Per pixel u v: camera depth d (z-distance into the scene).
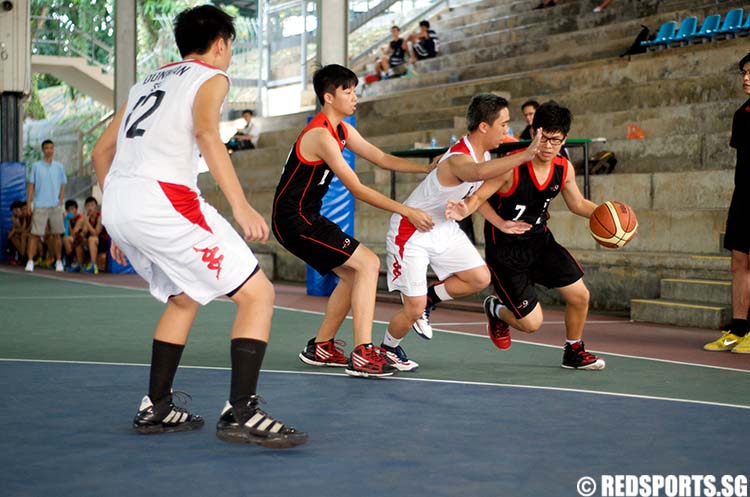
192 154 3.51
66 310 8.70
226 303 9.24
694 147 10.37
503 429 3.81
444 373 5.30
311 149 5.02
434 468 3.19
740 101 10.63
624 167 10.95
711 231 8.97
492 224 5.20
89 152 22.89
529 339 6.82
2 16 18.42
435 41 18.55
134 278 13.30
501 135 5.16
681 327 7.66
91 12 22.64
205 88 3.43
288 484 2.98
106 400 4.39
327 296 10.41
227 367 5.43
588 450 3.45
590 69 13.45
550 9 17.12
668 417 4.05
